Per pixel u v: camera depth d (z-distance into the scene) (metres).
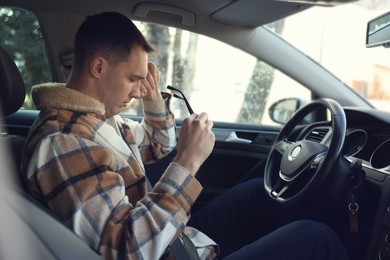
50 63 2.48
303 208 1.98
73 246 0.92
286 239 1.53
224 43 2.60
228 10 2.34
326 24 4.86
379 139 1.87
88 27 1.30
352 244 1.86
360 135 1.97
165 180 1.25
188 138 1.31
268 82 2.74
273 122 2.81
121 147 1.37
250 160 2.56
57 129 1.24
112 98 1.35
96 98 1.33
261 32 2.61
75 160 1.20
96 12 2.35
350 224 1.72
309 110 2.07
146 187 1.40
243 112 2.85
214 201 2.06
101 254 1.14
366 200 1.77
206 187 2.51
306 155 1.81
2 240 0.71
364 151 1.89
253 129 2.70
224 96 2.82
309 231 1.55
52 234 0.88
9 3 2.30
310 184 1.73
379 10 2.26
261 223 2.06
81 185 1.17
